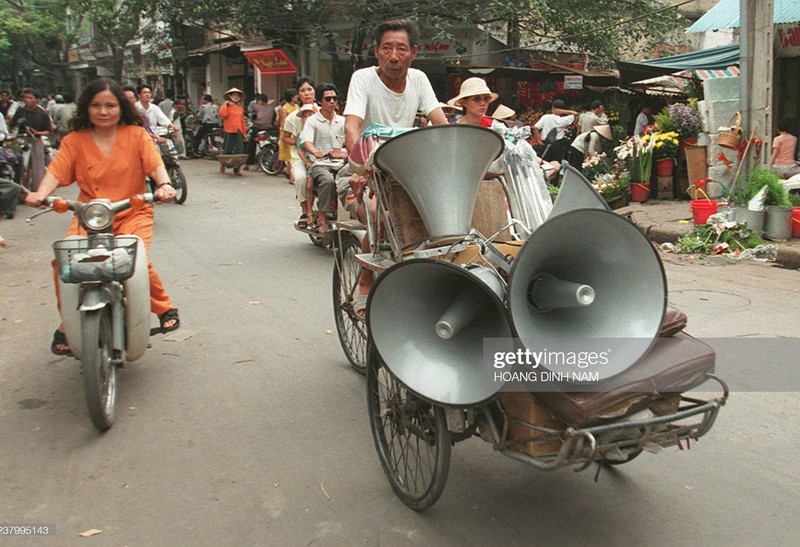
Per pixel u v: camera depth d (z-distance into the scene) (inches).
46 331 213.5
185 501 124.5
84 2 968.3
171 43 922.1
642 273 103.3
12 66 1355.8
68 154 167.3
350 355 186.1
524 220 133.5
